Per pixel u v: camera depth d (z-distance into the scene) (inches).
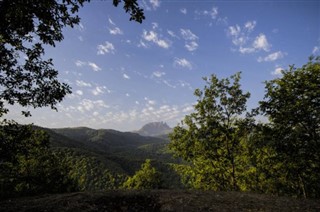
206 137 826.2
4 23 333.4
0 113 479.8
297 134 640.4
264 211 312.5
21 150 493.7
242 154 836.0
